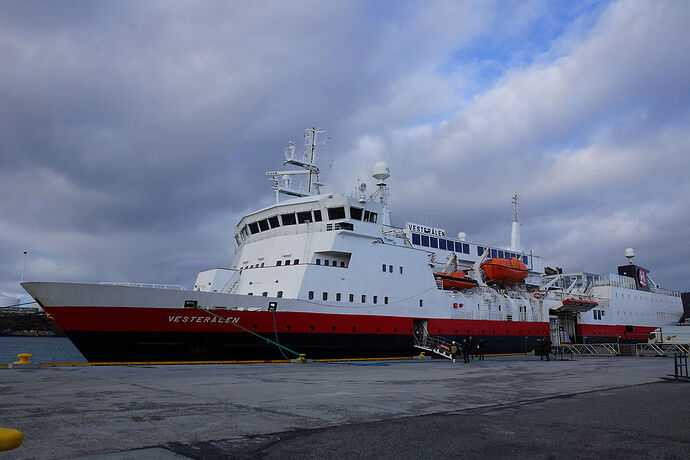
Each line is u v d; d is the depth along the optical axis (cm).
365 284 3244
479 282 4447
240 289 3225
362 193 3409
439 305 3747
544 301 4866
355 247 3231
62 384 1441
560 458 686
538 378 2019
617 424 955
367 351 3177
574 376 2148
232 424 880
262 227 3559
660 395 1451
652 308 6900
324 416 986
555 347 4853
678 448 759
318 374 1989
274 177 3941
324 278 3042
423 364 2872
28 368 2012
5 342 14262
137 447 695
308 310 2916
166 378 1689
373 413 1033
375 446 734
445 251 4488
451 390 1500
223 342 2622
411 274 3578
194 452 676
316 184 4028
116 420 887
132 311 2398
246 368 2238
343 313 3080
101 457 637
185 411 1000
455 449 724
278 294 3014
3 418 890
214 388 1408
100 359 2377
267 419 938
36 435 757
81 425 837
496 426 907
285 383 1591
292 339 2841
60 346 12569
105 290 2350
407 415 1018
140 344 2420
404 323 3425
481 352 3584
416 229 4400
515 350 4378
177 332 2500
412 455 687
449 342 3744
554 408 1155
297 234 3300
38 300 2286
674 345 5178
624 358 4228
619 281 6469
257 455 671
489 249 4762
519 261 4838
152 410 1002
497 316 4350
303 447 721
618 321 6028
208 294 2597
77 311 2302
